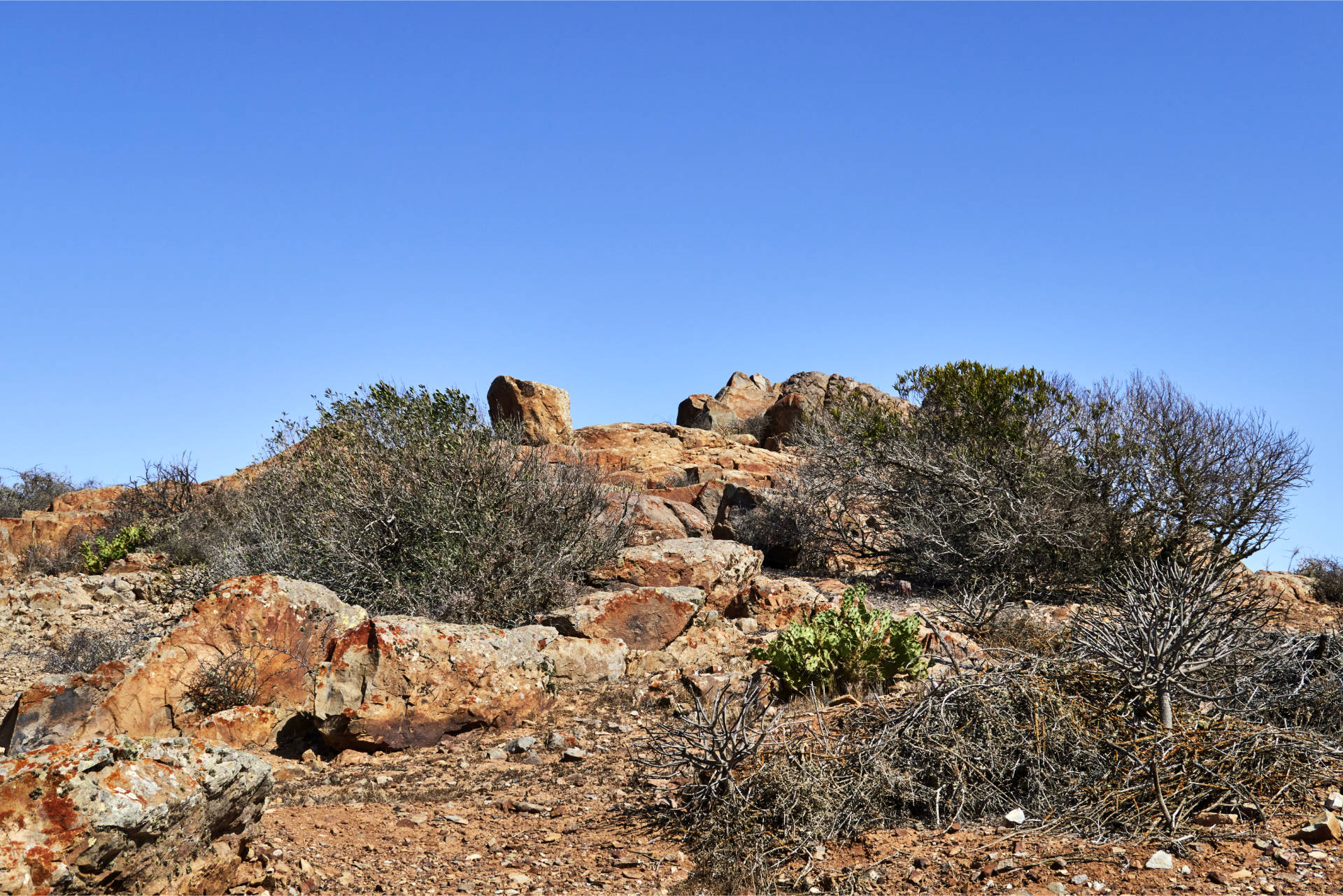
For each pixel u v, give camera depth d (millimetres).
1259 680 6402
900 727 5703
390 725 7656
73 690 8117
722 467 23750
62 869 3582
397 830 5750
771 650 8117
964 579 15352
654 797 5996
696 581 12844
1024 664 6246
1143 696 5770
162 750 4258
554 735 7531
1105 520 15211
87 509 24953
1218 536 15242
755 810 5266
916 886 4562
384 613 11820
